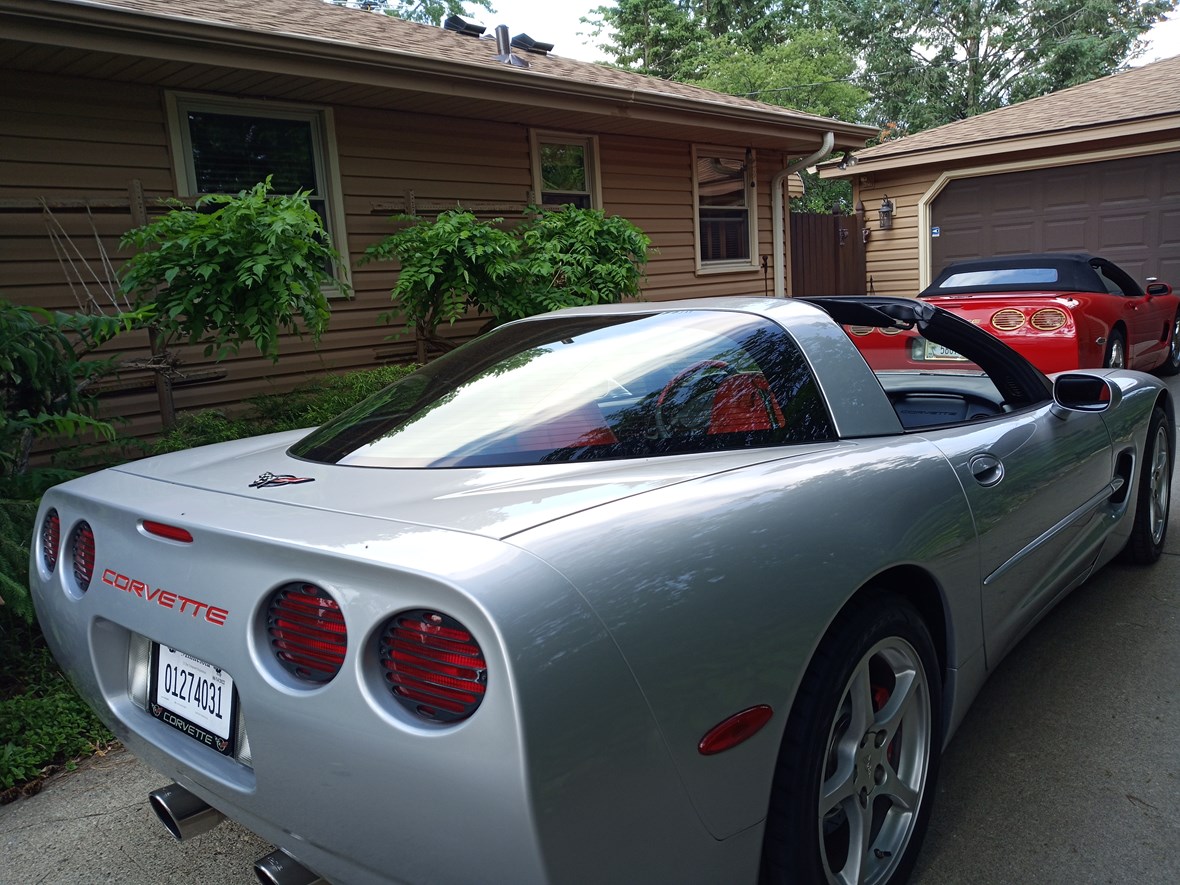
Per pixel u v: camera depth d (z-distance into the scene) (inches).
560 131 343.0
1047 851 82.4
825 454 76.9
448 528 57.1
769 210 454.3
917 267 544.4
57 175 223.9
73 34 195.9
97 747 114.2
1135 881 78.0
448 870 50.6
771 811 63.6
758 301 92.6
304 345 273.3
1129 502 139.0
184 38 207.9
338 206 277.9
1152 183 455.2
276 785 57.6
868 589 73.0
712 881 58.4
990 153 491.2
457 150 309.1
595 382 80.9
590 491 63.4
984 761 98.3
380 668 53.2
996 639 94.5
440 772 49.4
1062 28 1318.9
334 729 53.5
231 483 76.2
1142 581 147.9
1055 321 254.8
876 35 1358.3
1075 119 474.0
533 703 47.9
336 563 54.6
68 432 147.8
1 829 96.9
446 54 285.9
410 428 81.9
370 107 282.8
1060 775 94.7
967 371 124.2
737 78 1102.4
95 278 216.7
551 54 420.8
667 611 55.6
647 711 52.9
